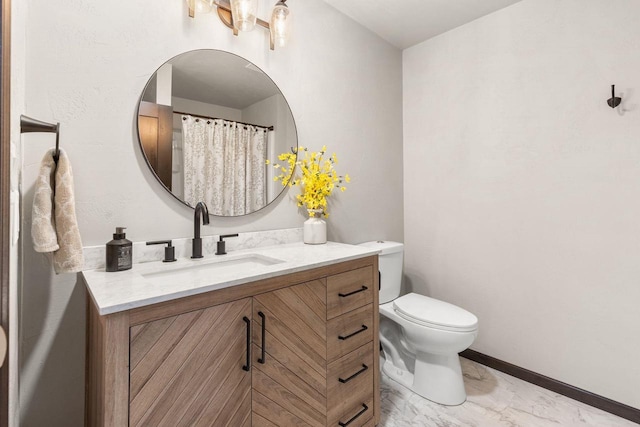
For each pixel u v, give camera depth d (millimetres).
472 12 2154
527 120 2010
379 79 2447
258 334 1068
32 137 1077
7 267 499
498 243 2146
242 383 1026
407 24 2301
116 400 784
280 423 1125
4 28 485
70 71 1148
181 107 1423
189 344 909
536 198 1979
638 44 1631
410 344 1956
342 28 2160
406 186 2662
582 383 1805
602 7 1737
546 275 1944
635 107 1643
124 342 796
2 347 433
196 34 1472
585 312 1801
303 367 1201
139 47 1304
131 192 1287
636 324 1646
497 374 2092
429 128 2508
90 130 1189
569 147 1852
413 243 2625
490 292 2189
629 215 1662
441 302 2006
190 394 911
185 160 1436
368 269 1514
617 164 1695
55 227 944
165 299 850
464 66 2303
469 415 1675
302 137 1913
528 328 2018
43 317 1098
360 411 1437
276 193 1775
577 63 1819
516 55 2053
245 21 1428
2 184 487
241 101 1629
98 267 1188
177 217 1416
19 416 1042
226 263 1410
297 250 1581
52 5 1115
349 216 2225
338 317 1347
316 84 1992
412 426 1591
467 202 2299
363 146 2316
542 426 1592
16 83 773
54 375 1119
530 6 1993
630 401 1651
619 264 1693
